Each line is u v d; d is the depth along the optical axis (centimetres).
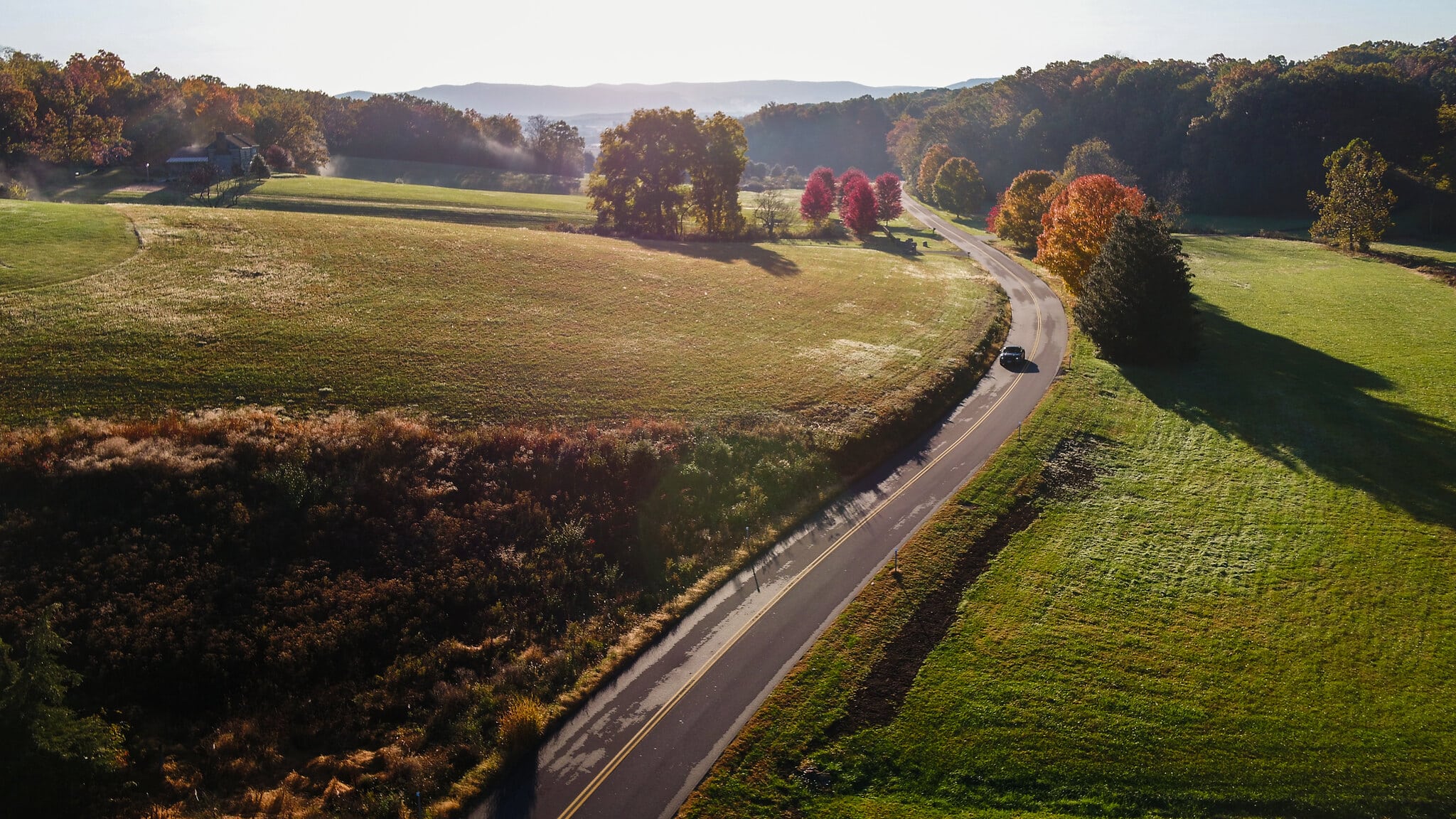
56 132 9906
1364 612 2980
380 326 4678
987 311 7019
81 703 2158
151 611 2444
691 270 7312
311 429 3378
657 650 2722
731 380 4759
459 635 2731
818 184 12312
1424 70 15288
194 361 3825
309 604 2617
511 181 15612
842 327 6150
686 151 9731
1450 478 3944
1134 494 3903
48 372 3497
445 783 2161
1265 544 3450
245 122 12862
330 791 2088
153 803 1972
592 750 2278
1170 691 2553
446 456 3456
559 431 3809
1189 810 2147
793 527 3553
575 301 5809
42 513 2650
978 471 4072
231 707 2288
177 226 5997
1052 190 10175
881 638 2759
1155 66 17462
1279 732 2395
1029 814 2112
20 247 5022
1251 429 4622
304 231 6406
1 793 1831
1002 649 2716
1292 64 16775
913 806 2119
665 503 3553
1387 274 8262
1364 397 5031
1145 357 5703
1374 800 2180
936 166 16688
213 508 2833
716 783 2158
